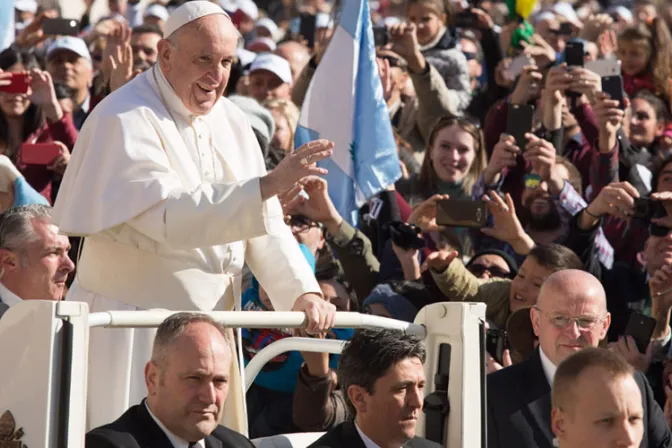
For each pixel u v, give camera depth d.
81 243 19.67
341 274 26.39
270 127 30.06
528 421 19.73
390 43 36.75
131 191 16.72
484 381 16.22
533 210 29.67
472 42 45.69
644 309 28.31
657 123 38.09
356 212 27.91
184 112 17.64
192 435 14.15
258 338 23.25
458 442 16.05
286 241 18.06
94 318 13.58
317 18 52.81
